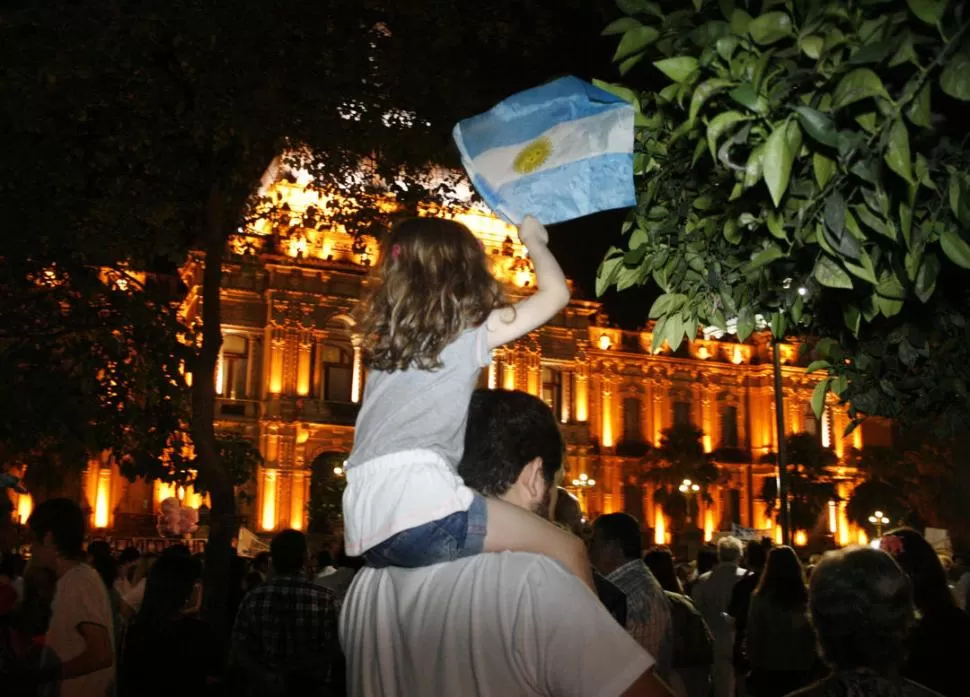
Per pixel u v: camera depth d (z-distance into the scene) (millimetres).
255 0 11008
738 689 11727
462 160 2898
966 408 4480
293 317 52562
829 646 3299
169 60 11875
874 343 4133
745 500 63594
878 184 2326
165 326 12352
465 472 2748
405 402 2297
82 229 11828
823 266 2693
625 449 61281
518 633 2035
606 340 62906
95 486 47688
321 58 12055
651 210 3439
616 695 1975
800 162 2719
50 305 11680
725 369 65188
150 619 6703
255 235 15961
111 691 6305
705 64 2432
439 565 2186
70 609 6160
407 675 2182
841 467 62844
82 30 10727
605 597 4191
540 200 2779
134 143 11453
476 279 2396
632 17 2889
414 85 12508
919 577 4918
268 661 7250
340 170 13672
